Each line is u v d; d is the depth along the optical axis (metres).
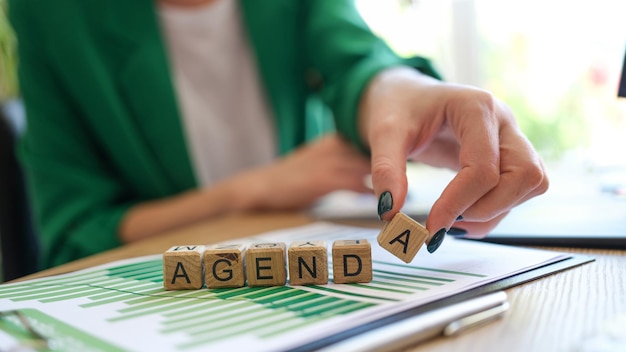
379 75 0.71
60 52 0.93
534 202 0.71
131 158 0.98
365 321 0.29
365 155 0.79
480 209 0.40
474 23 1.53
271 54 1.09
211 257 0.40
